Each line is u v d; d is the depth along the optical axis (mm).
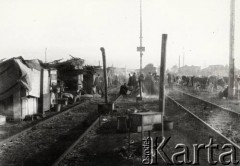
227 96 31078
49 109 21594
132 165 9203
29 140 12648
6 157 10258
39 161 9750
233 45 29391
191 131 14062
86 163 9406
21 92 17250
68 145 11750
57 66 32750
